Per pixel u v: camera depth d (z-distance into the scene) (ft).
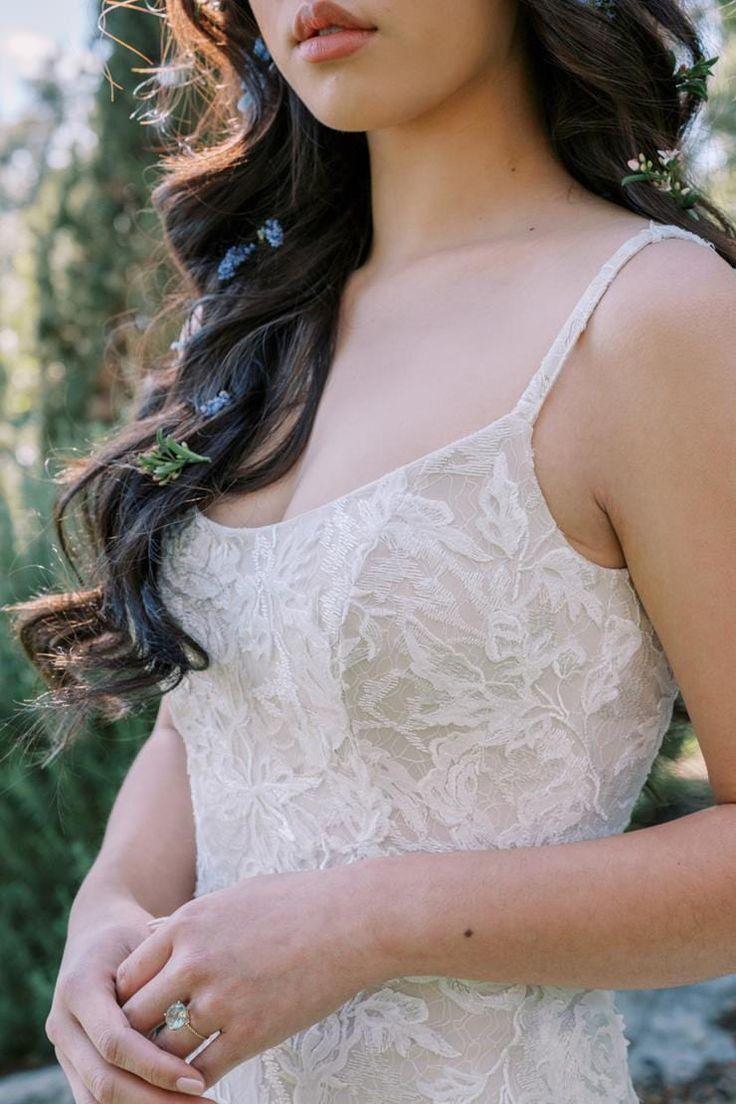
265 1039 3.28
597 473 3.31
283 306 4.56
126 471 4.40
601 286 3.36
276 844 3.82
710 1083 6.87
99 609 4.46
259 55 4.94
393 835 3.53
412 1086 3.49
